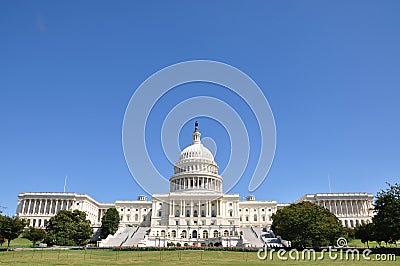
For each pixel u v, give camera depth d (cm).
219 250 9156
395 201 8106
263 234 14238
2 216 10188
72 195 19450
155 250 9212
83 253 8181
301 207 10950
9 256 7231
